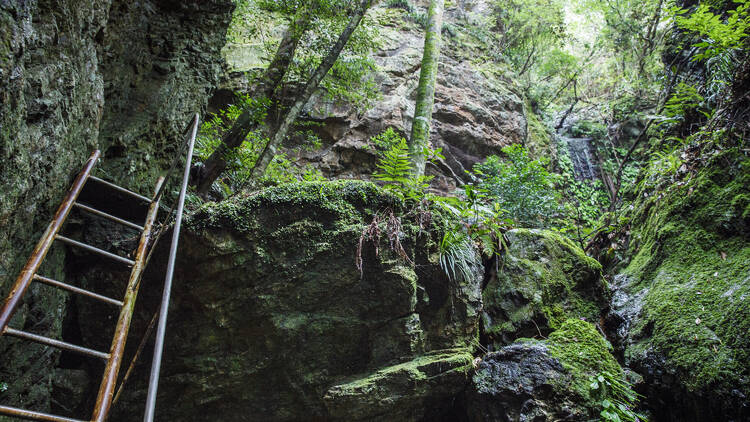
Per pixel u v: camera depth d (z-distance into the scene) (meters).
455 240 3.75
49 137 2.32
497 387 3.31
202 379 3.08
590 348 3.50
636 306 4.07
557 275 4.18
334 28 5.28
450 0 10.54
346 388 3.17
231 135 4.44
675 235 4.23
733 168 4.13
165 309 1.71
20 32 1.93
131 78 3.63
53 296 2.77
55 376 2.84
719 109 4.63
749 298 3.24
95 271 3.06
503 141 8.28
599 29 11.60
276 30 7.73
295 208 3.20
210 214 3.02
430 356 3.51
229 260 3.01
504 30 10.69
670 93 6.61
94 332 3.03
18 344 2.46
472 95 8.57
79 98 2.66
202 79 4.34
